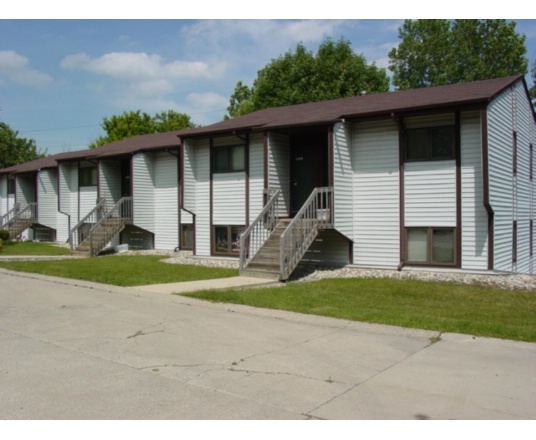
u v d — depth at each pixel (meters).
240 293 11.95
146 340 7.81
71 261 19.92
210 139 20.28
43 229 33.03
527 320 9.50
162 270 16.83
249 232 16.17
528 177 19.44
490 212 14.60
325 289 12.95
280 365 6.59
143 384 5.84
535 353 7.22
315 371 6.35
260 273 15.03
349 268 16.75
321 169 18.06
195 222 20.78
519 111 18.08
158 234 25.03
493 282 13.94
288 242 14.95
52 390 5.62
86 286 12.92
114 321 9.06
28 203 34.94
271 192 17.62
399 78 46.69
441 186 15.45
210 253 20.34
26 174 34.53
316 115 17.42
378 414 5.02
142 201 24.69
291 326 8.80
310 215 16.05
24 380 5.96
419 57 44.97
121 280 13.95
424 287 13.25
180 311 9.95
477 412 5.09
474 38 43.94
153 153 25.11
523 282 14.04
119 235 26.67
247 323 8.98
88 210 29.03
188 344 7.59
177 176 24.33
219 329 8.53
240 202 19.55
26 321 9.05
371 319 9.30
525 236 18.84
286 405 5.24
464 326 8.72
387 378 6.11
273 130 17.42
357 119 16.36
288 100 40.56
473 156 14.95
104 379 6.01
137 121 58.22
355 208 16.94
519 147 18.08
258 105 42.44
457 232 15.20
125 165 27.16
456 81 43.88
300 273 16.20
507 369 6.46
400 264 16.05
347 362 6.75
